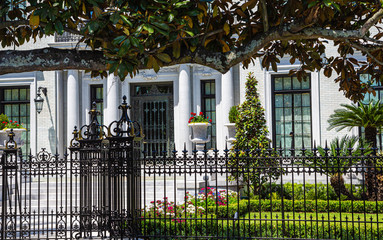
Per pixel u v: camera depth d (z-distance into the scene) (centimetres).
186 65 1669
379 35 809
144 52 635
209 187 1260
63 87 1788
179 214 933
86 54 693
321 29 675
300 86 1616
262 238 777
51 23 611
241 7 703
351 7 766
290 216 1026
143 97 1786
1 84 1789
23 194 1373
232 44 745
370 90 871
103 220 894
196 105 1680
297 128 1614
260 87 1609
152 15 582
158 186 1424
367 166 766
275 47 814
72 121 1734
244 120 1477
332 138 1551
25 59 679
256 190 1321
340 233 791
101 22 593
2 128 1562
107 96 1731
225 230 887
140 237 816
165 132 1762
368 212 1113
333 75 1562
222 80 1630
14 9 755
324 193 1255
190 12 611
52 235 966
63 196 1368
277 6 752
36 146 1753
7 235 903
